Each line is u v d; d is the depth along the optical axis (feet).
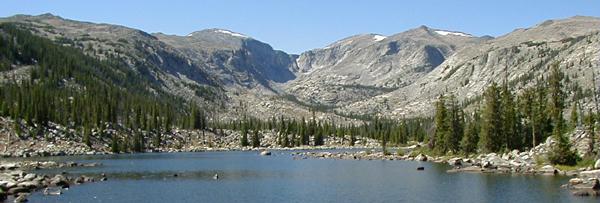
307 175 342.03
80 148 621.31
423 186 270.05
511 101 457.27
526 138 444.96
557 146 333.21
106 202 223.10
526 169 328.70
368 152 613.93
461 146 479.00
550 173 312.50
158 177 328.08
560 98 492.54
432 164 422.00
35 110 634.84
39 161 443.32
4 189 231.91
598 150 321.32
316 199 233.76
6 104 634.43
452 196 234.79
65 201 219.82
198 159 530.68
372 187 270.87
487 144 449.06
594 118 373.81
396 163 443.32
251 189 268.82
